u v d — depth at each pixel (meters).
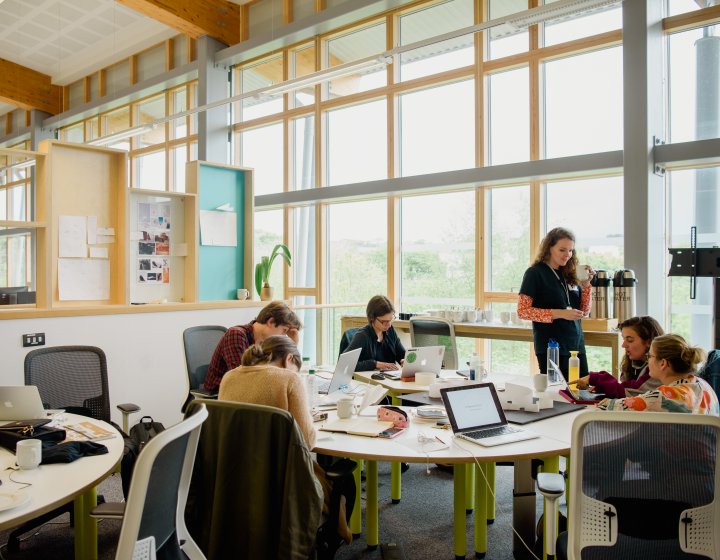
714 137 4.25
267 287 5.15
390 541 2.74
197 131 7.84
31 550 2.63
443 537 2.78
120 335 3.89
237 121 7.49
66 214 3.74
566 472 2.67
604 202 4.72
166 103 8.39
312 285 6.80
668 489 1.48
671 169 4.40
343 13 5.97
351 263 6.41
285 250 5.99
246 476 1.76
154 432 2.70
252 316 4.77
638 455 1.47
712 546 1.48
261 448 1.75
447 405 2.22
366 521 2.68
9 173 11.03
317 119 6.54
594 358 4.50
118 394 3.87
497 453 1.98
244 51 6.92
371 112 6.16
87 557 2.06
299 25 6.36
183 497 1.59
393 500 3.22
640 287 4.12
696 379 2.12
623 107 4.20
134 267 4.24
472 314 4.96
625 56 4.19
